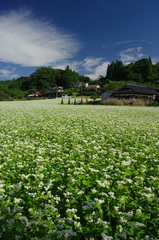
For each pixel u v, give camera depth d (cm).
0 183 474
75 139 1014
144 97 5384
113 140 1023
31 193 426
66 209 402
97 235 324
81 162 635
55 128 1325
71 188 448
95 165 623
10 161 617
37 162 633
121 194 445
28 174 535
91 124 1550
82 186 476
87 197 408
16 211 348
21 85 15138
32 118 1800
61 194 466
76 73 19050
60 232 304
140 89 5516
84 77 19262
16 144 870
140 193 441
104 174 537
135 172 575
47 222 318
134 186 479
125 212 388
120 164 629
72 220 343
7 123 1450
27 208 403
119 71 15038
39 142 940
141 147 875
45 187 455
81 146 874
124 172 555
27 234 306
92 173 546
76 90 12338
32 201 410
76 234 306
